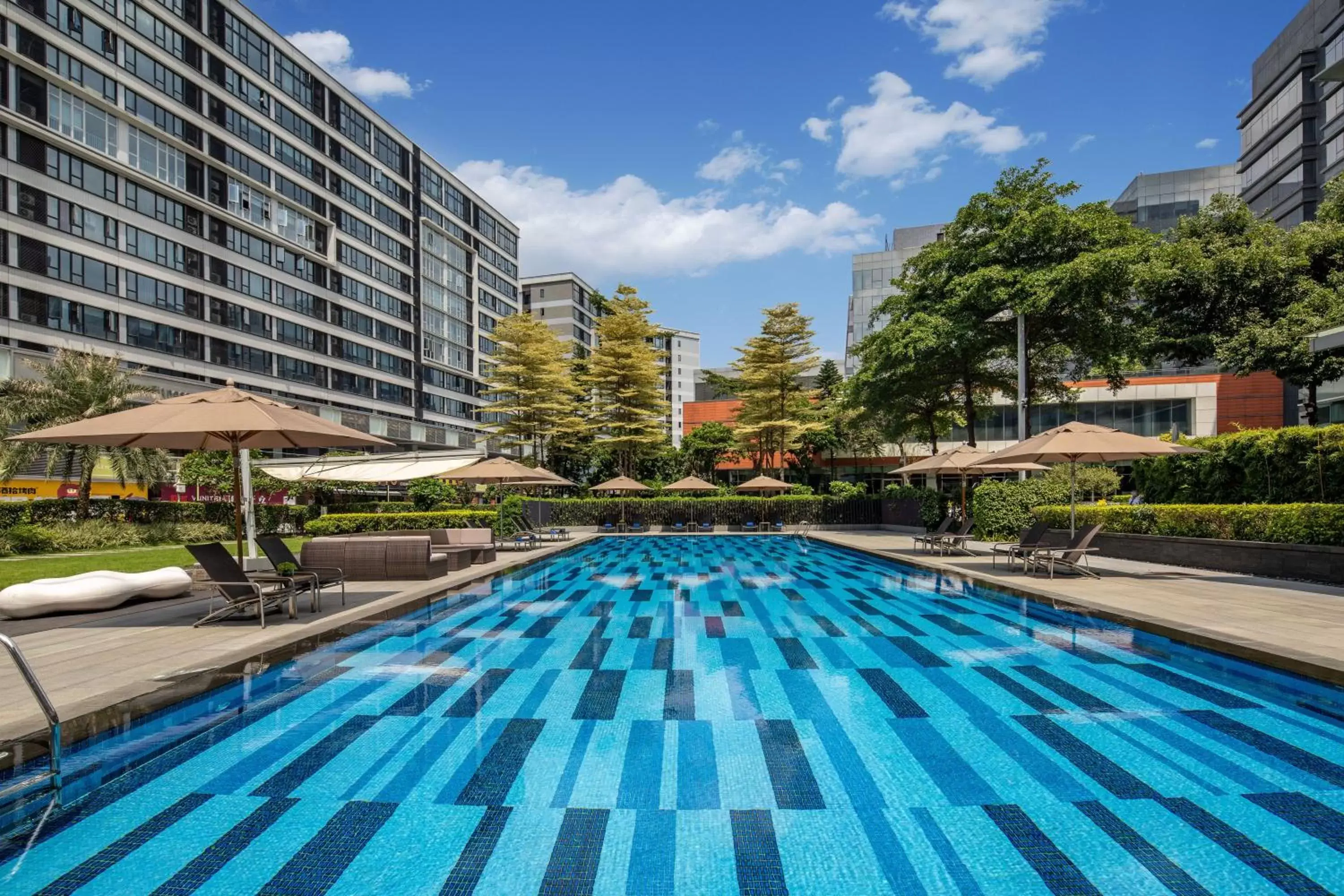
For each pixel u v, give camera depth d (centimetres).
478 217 7431
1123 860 289
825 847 303
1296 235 2703
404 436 5791
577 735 438
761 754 407
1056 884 272
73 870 279
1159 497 1617
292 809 333
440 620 831
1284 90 4884
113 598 818
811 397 4472
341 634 726
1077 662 610
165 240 3950
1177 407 4356
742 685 549
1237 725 446
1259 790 354
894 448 4784
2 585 1055
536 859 292
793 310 3622
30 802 338
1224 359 2616
